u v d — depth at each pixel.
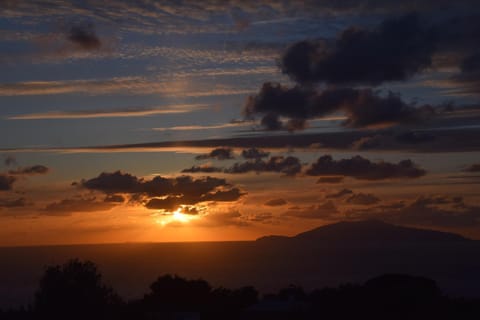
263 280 116.25
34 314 38.66
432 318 36.97
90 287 39.91
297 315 38.53
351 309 38.38
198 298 51.34
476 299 40.47
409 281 41.84
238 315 42.34
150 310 45.56
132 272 133.25
